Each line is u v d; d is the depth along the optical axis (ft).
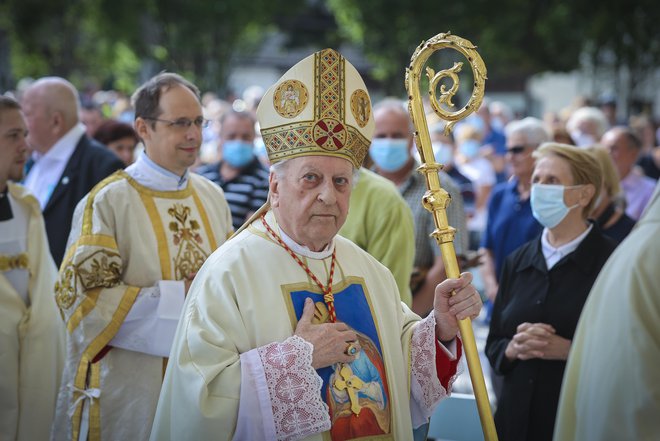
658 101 74.02
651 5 55.57
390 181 13.58
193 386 7.34
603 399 6.59
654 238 6.71
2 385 11.39
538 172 10.91
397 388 8.13
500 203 16.37
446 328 8.33
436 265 13.73
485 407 7.83
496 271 16.11
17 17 58.18
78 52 69.26
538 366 10.41
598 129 23.29
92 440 10.19
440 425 11.89
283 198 7.82
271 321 7.67
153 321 10.21
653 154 31.58
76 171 14.29
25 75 64.75
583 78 70.23
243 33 65.92
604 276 7.03
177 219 11.02
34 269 12.10
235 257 7.94
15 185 12.30
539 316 10.55
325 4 87.86
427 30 60.70
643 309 6.59
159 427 7.77
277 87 7.79
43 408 11.75
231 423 7.27
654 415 6.40
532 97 90.43
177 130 10.90
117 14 60.64
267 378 7.26
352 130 7.75
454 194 14.19
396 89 64.80
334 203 7.62
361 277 8.45
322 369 7.61
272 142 7.86
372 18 61.77
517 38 60.59
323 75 7.66
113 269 10.32
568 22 59.57
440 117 7.97
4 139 11.63
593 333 6.89
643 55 57.41
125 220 10.62
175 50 62.64
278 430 7.22
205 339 7.52
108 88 79.30
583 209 10.84
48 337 11.91
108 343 10.21
